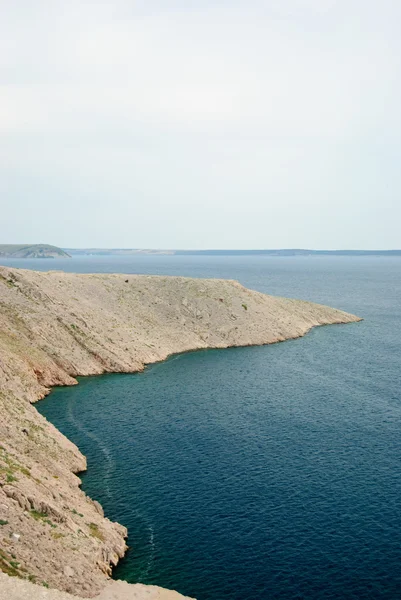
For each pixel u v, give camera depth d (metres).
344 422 64.94
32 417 56.19
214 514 43.12
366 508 43.75
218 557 37.59
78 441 58.38
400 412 68.88
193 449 56.34
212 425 63.91
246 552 38.09
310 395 77.19
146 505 44.69
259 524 41.59
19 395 66.88
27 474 41.62
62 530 36.44
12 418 52.09
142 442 58.34
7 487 37.00
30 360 80.25
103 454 55.00
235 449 56.41
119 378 87.38
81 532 37.53
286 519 42.22
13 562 31.28
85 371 88.38
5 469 39.84
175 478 49.53
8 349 78.50
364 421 65.31
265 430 62.12
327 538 39.56
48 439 52.38
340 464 52.38
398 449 56.16
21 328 87.88
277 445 57.41
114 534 39.50
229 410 69.88
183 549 38.59
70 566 33.47
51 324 93.19
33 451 47.91
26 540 33.50
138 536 40.28
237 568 36.34
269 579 35.19
